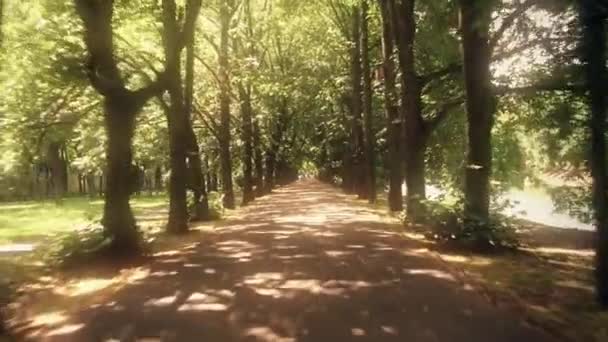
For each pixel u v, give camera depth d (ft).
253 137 160.56
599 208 29.32
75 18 72.59
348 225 74.08
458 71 70.49
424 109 78.54
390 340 24.80
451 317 28.43
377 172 148.25
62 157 216.74
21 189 219.61
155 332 26.58
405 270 41.45
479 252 50.06
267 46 148.36
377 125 131.75
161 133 127.34
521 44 52.03
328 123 174.29
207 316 29.17
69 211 124.98
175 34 58.54
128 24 79.30
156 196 207.51
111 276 42.42
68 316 30.48
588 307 29.89
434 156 99.19
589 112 30.50
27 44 75.66
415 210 68.23
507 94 57.26
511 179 90.58
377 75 120.47
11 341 26.40
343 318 28.40
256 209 108.99
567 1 30.27
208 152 150.51
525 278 38.47
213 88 112.98
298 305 31.19
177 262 46.75
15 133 99.25
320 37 148.56
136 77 86.28
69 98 92.73
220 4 104.68
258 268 43.06
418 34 80.79
